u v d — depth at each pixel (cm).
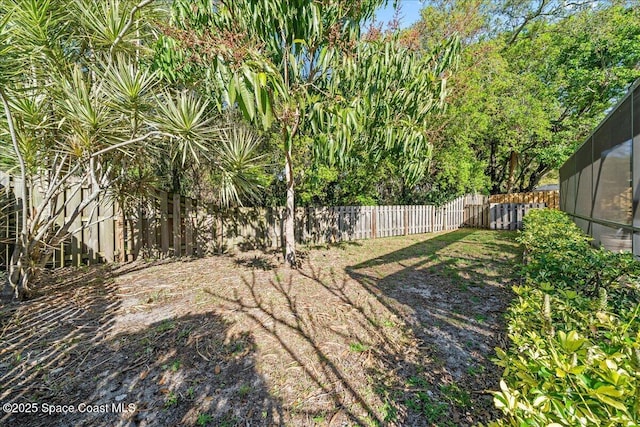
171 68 317
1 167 308
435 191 1007
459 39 330
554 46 1053
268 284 369
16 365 195
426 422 152
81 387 176
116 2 302
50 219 319
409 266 467
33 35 270
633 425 59
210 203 589
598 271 172
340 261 508
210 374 189
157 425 150
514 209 986
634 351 72
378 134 357
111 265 462
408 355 213
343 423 152
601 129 411
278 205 788
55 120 311
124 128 312
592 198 467
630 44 963
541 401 70
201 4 309
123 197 429
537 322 121
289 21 309
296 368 196
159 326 250
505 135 1000
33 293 316
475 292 340
